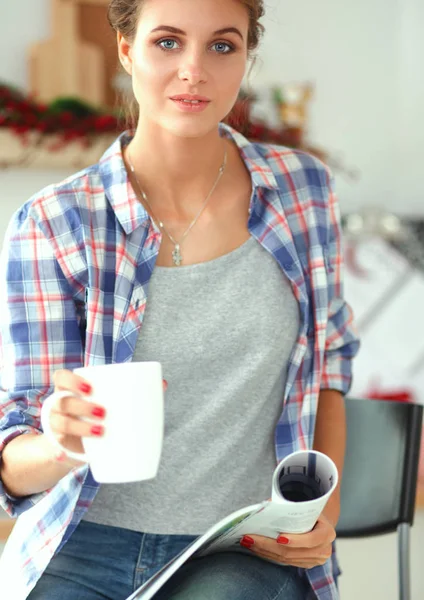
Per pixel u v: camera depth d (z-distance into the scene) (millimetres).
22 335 1276
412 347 3053
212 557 1273
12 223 1318
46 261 1278
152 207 1345
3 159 2793
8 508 1232
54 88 2889
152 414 976
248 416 1316
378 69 3139
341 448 1425
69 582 1270
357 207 3195
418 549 2217
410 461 1617
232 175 1399
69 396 981
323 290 1389
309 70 3100
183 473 1294
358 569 2201
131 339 1266
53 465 1132
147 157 1341
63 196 1299
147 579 1277
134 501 1296
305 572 1333
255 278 1334
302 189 1437
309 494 1178
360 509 1627
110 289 1283
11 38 2875
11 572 1289
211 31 1216
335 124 3141
